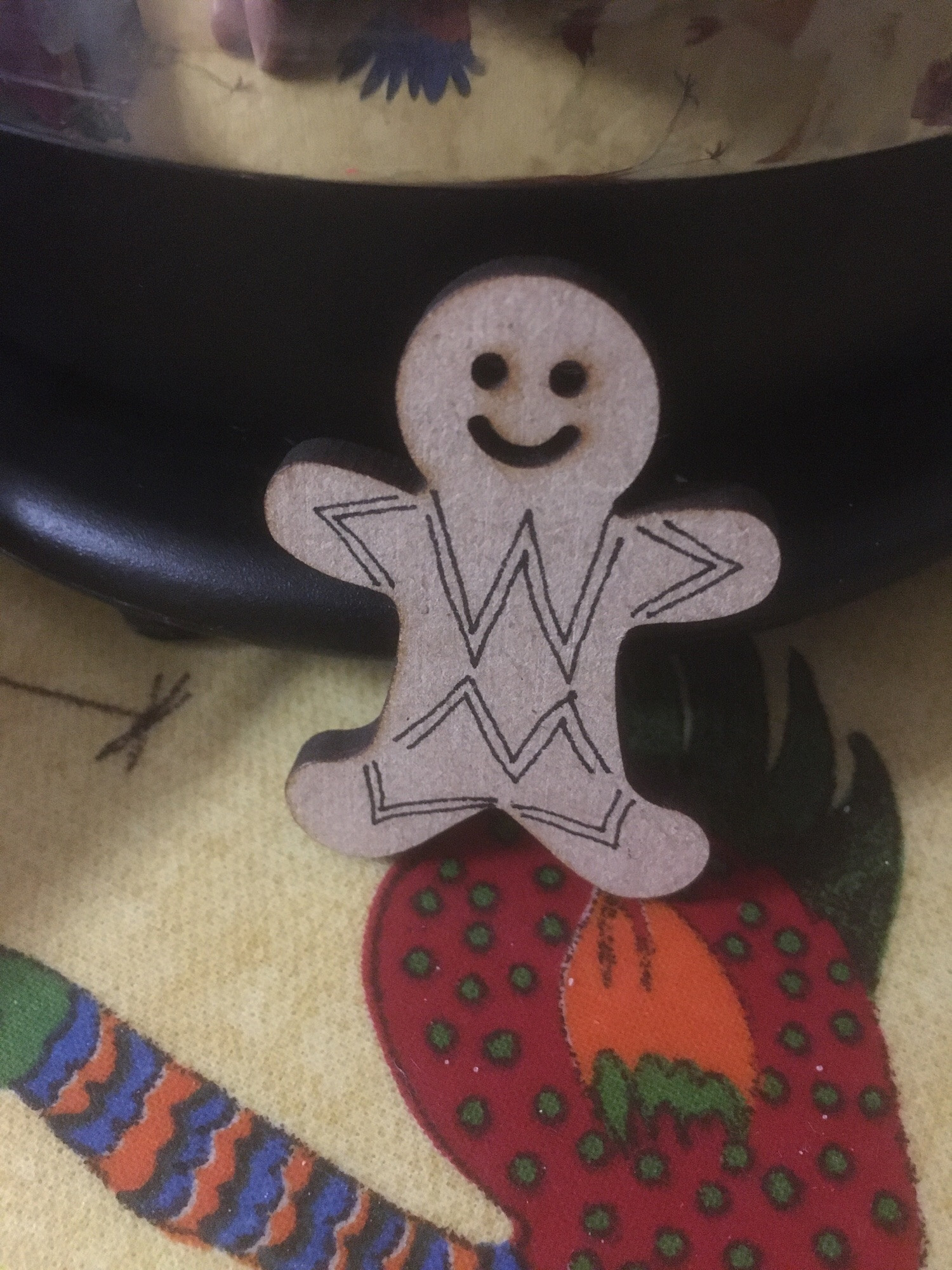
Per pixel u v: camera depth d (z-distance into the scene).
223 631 0.14
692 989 0.14
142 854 0.15
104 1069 0.13
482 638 0.12
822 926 0.14
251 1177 0.12
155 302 0.12
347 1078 0.13
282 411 0.13
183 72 0.10
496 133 0.10
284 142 0.10
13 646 0.17
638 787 0.13
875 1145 0.12
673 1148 0.12
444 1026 0.13
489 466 0.11
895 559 0.14
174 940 0.14
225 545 0.14
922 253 0.12
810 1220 0.12
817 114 0.10
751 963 0.14
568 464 0.11
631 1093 0.13
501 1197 0.12
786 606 0.14
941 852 0.15
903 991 0.14
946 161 0.11
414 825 0.14
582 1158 0.12
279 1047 0.13
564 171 0.10
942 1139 0.12
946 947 0.14
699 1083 0.13
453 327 0.10
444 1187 0.12
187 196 0.11
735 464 0.14
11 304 0.13
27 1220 0.12
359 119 0.10
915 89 0.11
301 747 0.15
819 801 0.15
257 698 0.16
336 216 0.11
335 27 0.10
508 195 0.10
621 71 0.10
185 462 0.14
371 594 0.13
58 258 0.12
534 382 0.10
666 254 0.11
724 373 0.13
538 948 0.14
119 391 0.14
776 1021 0.13
